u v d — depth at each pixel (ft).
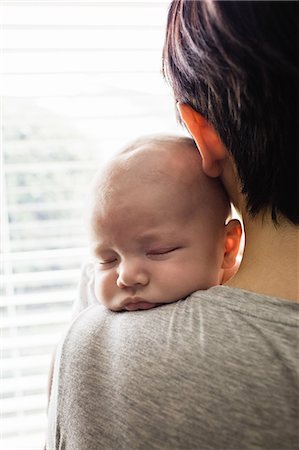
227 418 1.68
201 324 1.84
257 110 1.80
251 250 1.96
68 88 4.18
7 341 4.38
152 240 2.32
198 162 2.39
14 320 4.35
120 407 1.84
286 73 1.72
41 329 4.46
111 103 4.30
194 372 1.76
